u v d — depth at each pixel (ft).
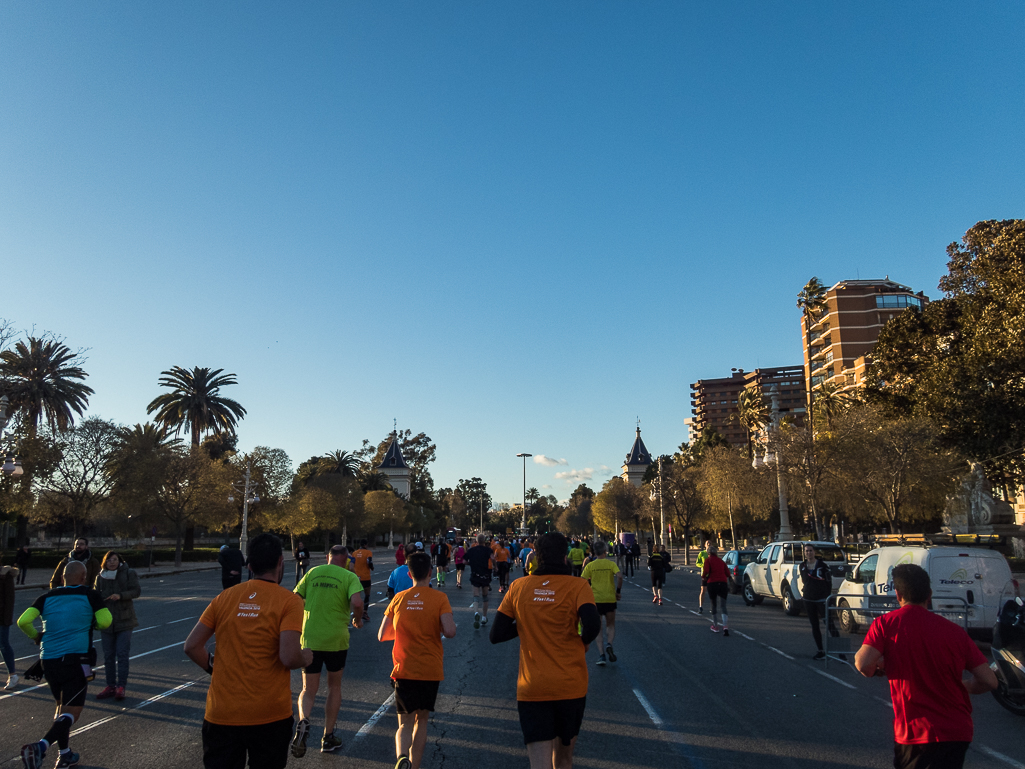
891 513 111.24
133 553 145.48
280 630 13.03
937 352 118.83
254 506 189.88
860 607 42.57
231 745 12.63
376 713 25.98
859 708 26.81
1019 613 26.96
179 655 39.04
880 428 108.99
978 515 109.60
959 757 11.84
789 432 116.37
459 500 551.18
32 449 130.31
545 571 15.39
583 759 20.56
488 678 33.06
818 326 321.93
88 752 21.08
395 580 33.42
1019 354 96.89
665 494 196.54
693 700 28.14
